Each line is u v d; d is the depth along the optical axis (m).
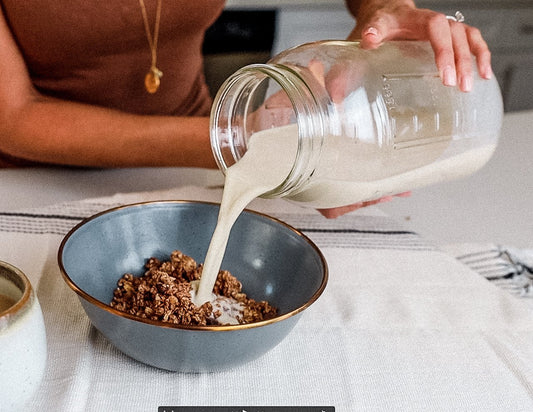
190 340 0.51
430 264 0.79
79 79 1.05
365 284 0.73
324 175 0.60
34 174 0.95
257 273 0.69
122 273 0.67
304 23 2.08
